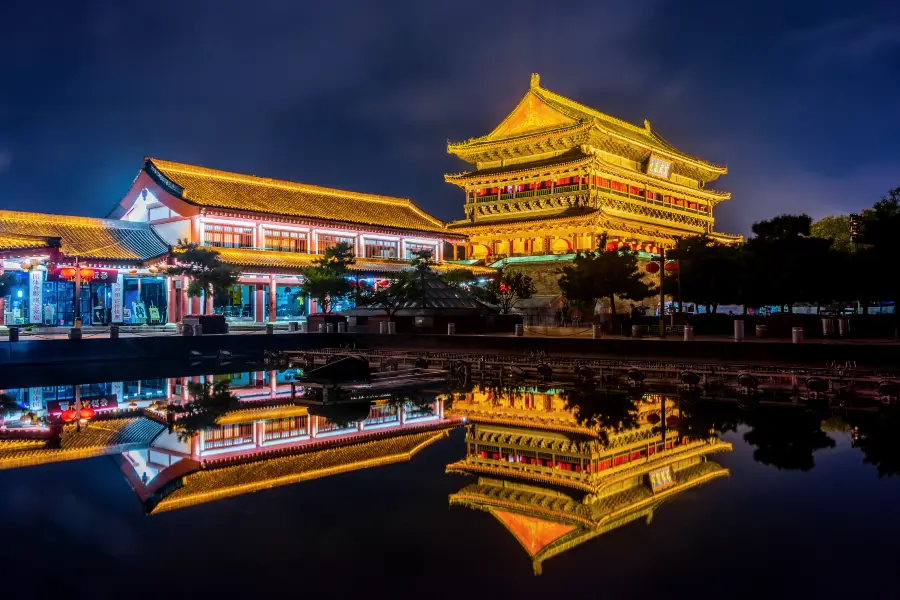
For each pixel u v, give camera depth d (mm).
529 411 29391
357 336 55812
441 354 47531
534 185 104000
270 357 49781
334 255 70562
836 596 11195
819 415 27000
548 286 96500
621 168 101250
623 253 59312
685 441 22703
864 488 16781
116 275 71000
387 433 24812
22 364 43031
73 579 11828
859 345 35281
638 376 37406
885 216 44688
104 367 45719
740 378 33625
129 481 18078
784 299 56625
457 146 110562
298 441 23297
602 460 20938
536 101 104125
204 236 74062
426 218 100875
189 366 48188
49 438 23547
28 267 60750
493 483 18375
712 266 58188
